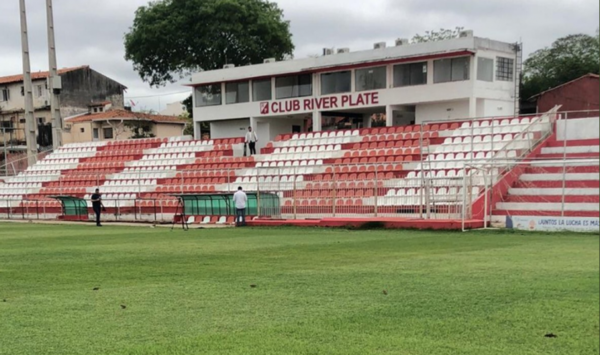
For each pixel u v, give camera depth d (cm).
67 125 5003
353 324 546
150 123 5081
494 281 757
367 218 1917
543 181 1880
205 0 4181
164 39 4162
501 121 2431
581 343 471
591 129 2136
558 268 866
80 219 2827
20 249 1345
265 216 2222
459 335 502
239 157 3077
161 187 2945
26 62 3591
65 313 620
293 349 471
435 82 2855
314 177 2447
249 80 3547
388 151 2625
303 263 984
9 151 5062
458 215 1805
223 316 592
